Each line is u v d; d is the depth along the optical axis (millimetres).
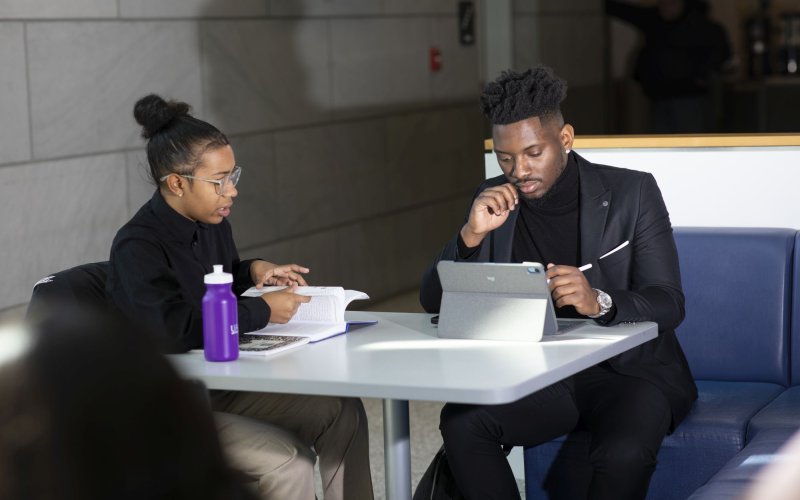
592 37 9250
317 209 5824
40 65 4156
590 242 2525
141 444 400
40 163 4172
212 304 2080
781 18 9922
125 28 4551
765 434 2420
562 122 2555
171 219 2434
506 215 2414
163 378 410
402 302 6406
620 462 2285
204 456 417
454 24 6934
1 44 3994
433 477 2418
